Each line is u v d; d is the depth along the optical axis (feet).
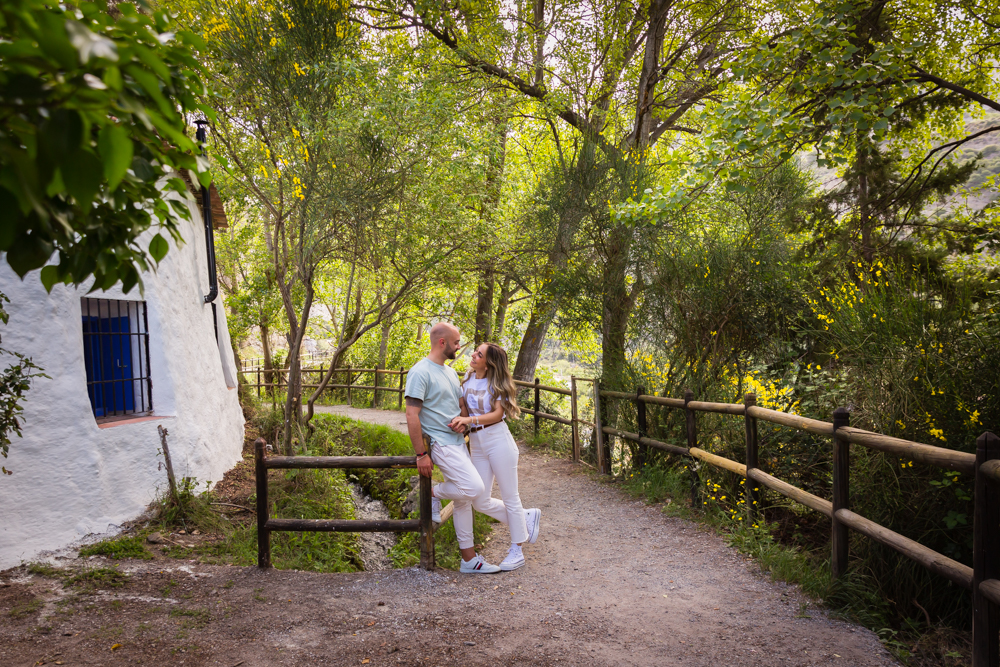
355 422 35.06
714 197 27.48
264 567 13.42
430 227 26.53
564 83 40.09
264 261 56.34
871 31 22.15
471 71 40.22
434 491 13.56
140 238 18.33
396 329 64.69
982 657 8.31
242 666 9.40
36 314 14.61
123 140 3.31
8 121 3.33
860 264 20.98
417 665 9.49
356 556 17.35
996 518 8.25
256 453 13.28
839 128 19.98
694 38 38.32
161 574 12.98
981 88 28.02
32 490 14.05
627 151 33.24
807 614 11.13
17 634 10.27
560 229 30.12
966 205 26.03
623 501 20.01
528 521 14.64
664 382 23.29
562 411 35.91
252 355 89.20
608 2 38.17
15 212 3.39
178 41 4.77
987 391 12.88
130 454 16.44
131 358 18.26
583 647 10.05
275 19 23.93
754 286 22.59
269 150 23.52
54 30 2.93
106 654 9.69
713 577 13.17
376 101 24.17
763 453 17.61
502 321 48.96
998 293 16.48
